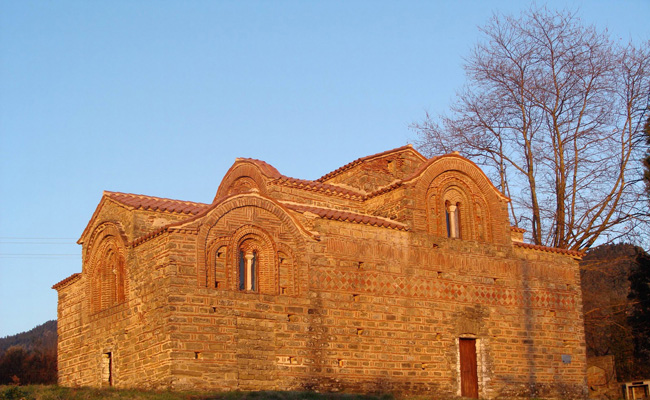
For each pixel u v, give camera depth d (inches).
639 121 1876.2
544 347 1530.5
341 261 1296.8
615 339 1973.4
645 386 1583.4
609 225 1860.2
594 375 1843.0
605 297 2444.6
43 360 2434.8
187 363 1106.7
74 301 1486.2
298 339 1221.1
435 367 1363.2
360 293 1302.9
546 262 1584.6
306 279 1253.1
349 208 1501.0
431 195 1453.0
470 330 1424.7
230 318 1159.0
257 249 1231.5
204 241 1164.5
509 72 1988.2
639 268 1925.4
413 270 1378.0
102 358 1323.8
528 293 1534.2
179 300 1123.3
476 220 1502.2
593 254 2379.4
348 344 1269.7
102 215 1396.4
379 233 1353.3
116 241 1336.1
